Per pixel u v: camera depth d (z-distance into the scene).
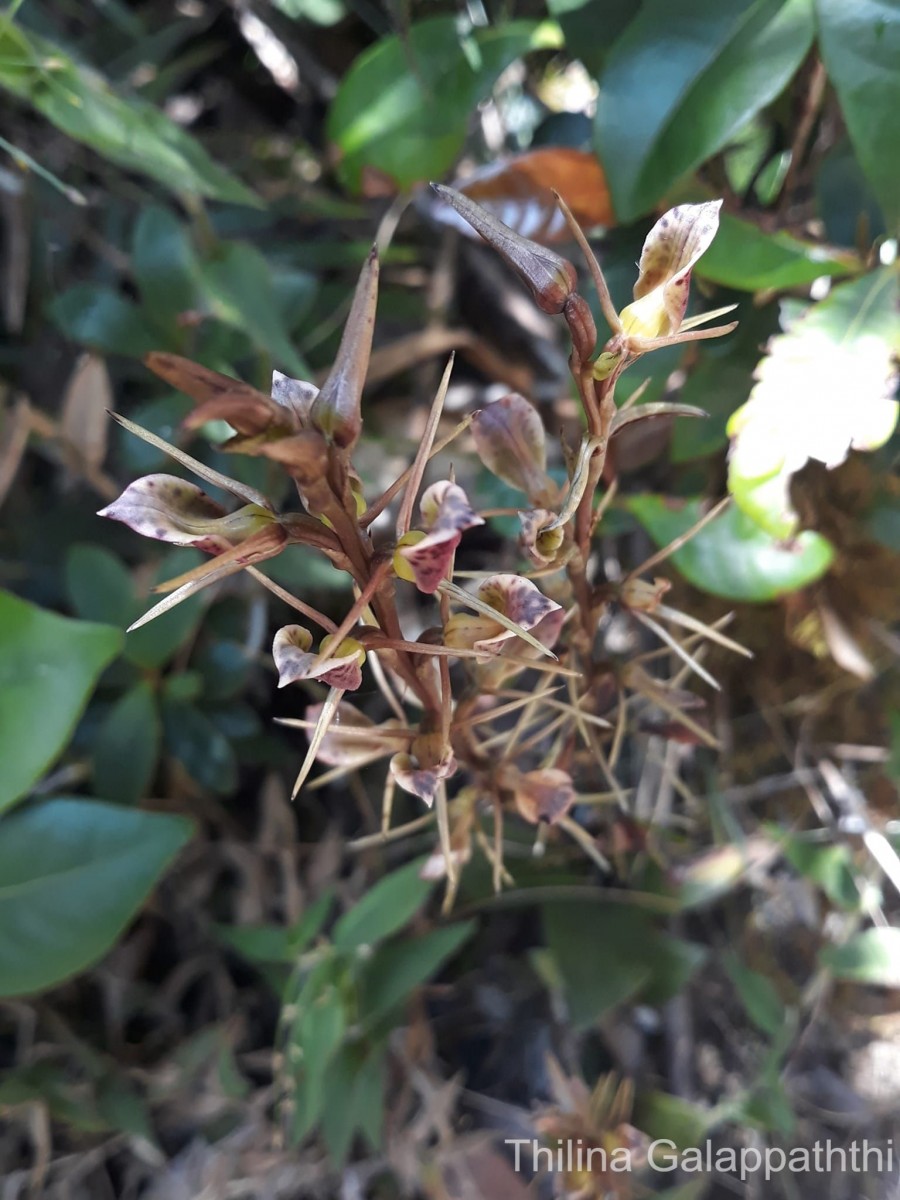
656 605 0.15
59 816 0.22
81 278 0.32
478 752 0.15
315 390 0.10
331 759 0.15
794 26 0.18
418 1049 0.27
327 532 0.09
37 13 0.27
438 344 0.30
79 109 0.22
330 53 0.33
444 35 0.26
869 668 0.26
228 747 0.26
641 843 0.23
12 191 0.28
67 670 0.20
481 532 0.31
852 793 0.28
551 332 0.32
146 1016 0.28
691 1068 0.28
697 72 0.19
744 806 0.30
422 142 0.26
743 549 0.22
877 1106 0.29
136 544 0.29
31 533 0.29
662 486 0.26
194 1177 0.25
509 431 0.14
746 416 0.19
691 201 0.21
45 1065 0.25
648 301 0.10
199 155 0.24
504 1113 0.27
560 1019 0.27
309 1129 0.23
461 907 0.27
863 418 0.18
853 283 0.19
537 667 0.13
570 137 0.27
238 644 0.27
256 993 0.28
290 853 0.27
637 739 0.28
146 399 0.31
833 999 0.29
